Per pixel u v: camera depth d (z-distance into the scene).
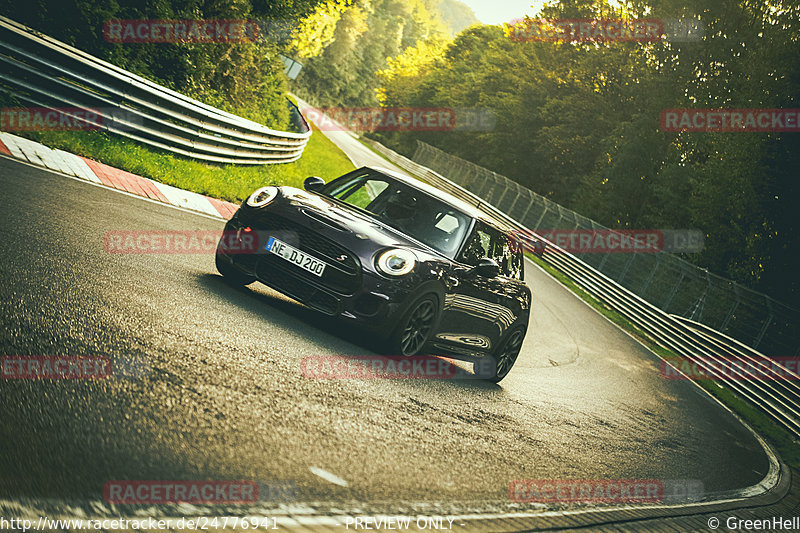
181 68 17.69
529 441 5.38
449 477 3.87
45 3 13.96
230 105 21.38
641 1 43.44
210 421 3.28
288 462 3.16
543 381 8.76
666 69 41.38
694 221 28.83
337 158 40.28
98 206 8.05
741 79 28.52
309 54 40.06
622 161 41.03
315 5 26.47
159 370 3.72
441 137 76.75
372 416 4.32
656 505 5.09
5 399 2.85
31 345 3.52
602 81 49.38
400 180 7.06
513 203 42.56
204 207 11.57
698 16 39.47
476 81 68.69
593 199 43.84
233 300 5.93
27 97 10.51
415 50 108.75
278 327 5.54
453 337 6.71
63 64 10.84
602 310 22.81
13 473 2.32
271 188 6.41
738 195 26.28
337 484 3.12
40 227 6.07
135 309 4.68
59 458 2.51
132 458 2.69
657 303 25.47
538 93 54.22
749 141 25.86
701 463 7.56
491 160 59.28
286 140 19.80
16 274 4.55
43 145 9.91
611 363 13.25
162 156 12.80
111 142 11.61
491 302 7.07
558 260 29.36
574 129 50.06
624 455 6.31
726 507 5.99
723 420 11.84
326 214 6.03
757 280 26.16
